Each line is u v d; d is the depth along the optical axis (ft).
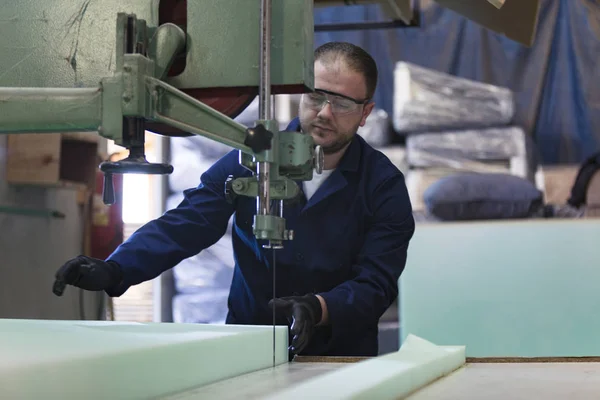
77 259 4.72
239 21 3.54
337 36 13.57
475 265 6.73
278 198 3.44
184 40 3.55
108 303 10.46
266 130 3.24
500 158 12.42
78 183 9.62
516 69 13.30
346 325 5.00
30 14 3.69
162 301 11.41
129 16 2.92
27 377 2.32
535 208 11.58
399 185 5.84
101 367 2.69
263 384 3.46
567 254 6.61
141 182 12.16
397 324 9.87
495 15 6.22
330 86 5.43
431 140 12.55
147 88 2.83
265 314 5.90
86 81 3.68
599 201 11.80
